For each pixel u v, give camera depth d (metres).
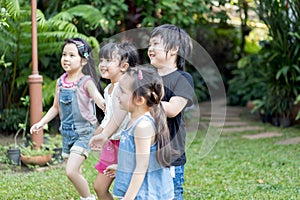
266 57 7.38
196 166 4.83
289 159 5.07
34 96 4.92
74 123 3.18
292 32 6.82
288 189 3.90
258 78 9.08
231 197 3.68
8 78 6.38
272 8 6.88
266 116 7.68
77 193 3.73
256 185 4.05
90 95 3.07
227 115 8.55
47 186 3.94
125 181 2.38
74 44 3.21
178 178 2.63
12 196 3.64
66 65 3.21
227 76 10.59
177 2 6.98
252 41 10.38
